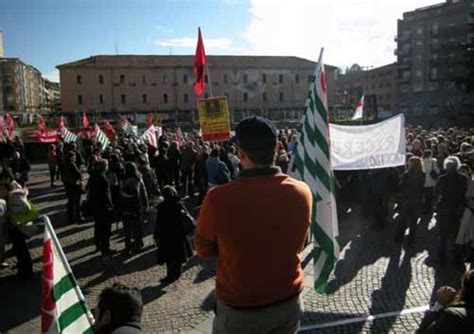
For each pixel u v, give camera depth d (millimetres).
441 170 11945
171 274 7922
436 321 3398
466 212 7852
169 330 6098
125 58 102312
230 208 2271
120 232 11523
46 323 2957
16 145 21734
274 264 2293
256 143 2365
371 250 9289
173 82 101625
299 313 2447
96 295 7379
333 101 108500
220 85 102500
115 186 11461
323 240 6234
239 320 2293
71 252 9766
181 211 7973
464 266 8148
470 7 87500
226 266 2332
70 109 98062
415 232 9727
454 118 72250
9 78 130250
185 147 15797
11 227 7961
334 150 10023
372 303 6695
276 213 2307
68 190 12461
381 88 113438
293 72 106188
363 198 12180
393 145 9938
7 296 7359
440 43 91812
